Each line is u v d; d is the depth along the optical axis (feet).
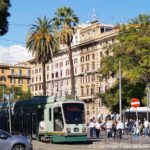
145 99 205.36
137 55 203.21
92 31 392.68
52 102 119.55
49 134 118.93
